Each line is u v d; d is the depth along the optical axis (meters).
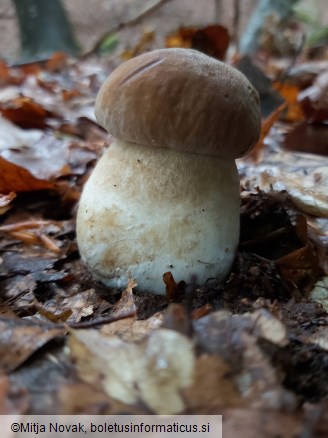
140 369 0.10
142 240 0.15
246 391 0.10
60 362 0.11
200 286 0.16
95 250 0.16
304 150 0.30
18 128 0.29
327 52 0.58
